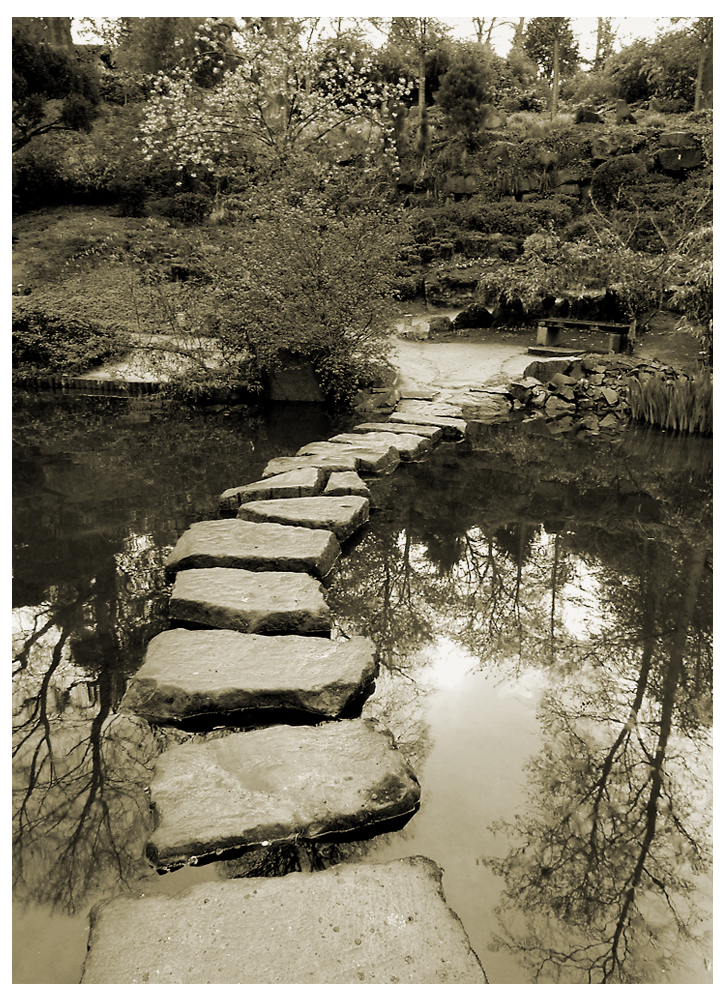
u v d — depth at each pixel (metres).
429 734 2.38
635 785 2.13
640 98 23.14
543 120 19.66
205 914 1.63
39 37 20.61
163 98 14.21
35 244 15.66
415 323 12.02
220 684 2.50
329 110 14.55
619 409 8.02
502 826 1.96
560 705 2.58
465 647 3.02
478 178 17.14
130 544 4.09
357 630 3.16
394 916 1.63
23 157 20.02
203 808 1.95
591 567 3.92
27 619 3.21
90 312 9.91
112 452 6.16
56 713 2.49
